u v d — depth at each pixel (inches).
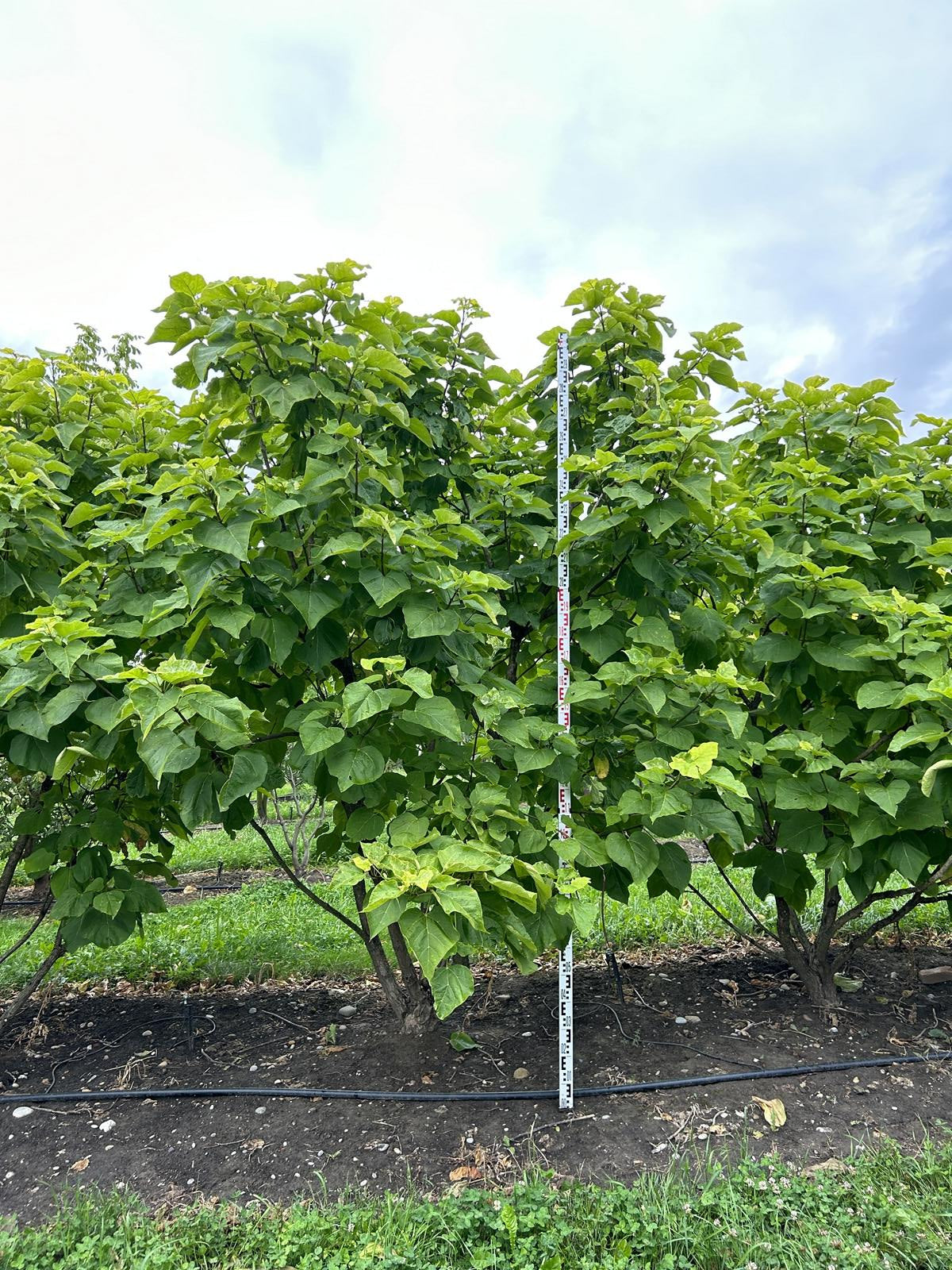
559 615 121.6
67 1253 92.5
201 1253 91.5
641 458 123.1
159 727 96.3
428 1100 121.6
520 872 102.7
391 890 87.7
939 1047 137.9
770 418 158.6
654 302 142.9
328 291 117.1
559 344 126.5
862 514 142.5
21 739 114.9
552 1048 139.8
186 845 370.6
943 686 109.7
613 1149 108.7
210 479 107.4
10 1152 114.2
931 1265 85.2
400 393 136.8
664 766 106.0
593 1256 88.3
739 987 168.2
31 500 120.5
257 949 202.4
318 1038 148.9
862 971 176.9
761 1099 119.6
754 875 145.4
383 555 112.2
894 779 124.0
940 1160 103.1
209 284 109.3
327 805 360.2
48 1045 151.6
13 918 272.2
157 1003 172.2
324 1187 101.8
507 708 110.4
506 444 157.9
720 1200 95.1
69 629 102.9
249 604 111.5
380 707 94.8
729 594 147.3
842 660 126.5
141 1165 109.7
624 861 111.8
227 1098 126.2
